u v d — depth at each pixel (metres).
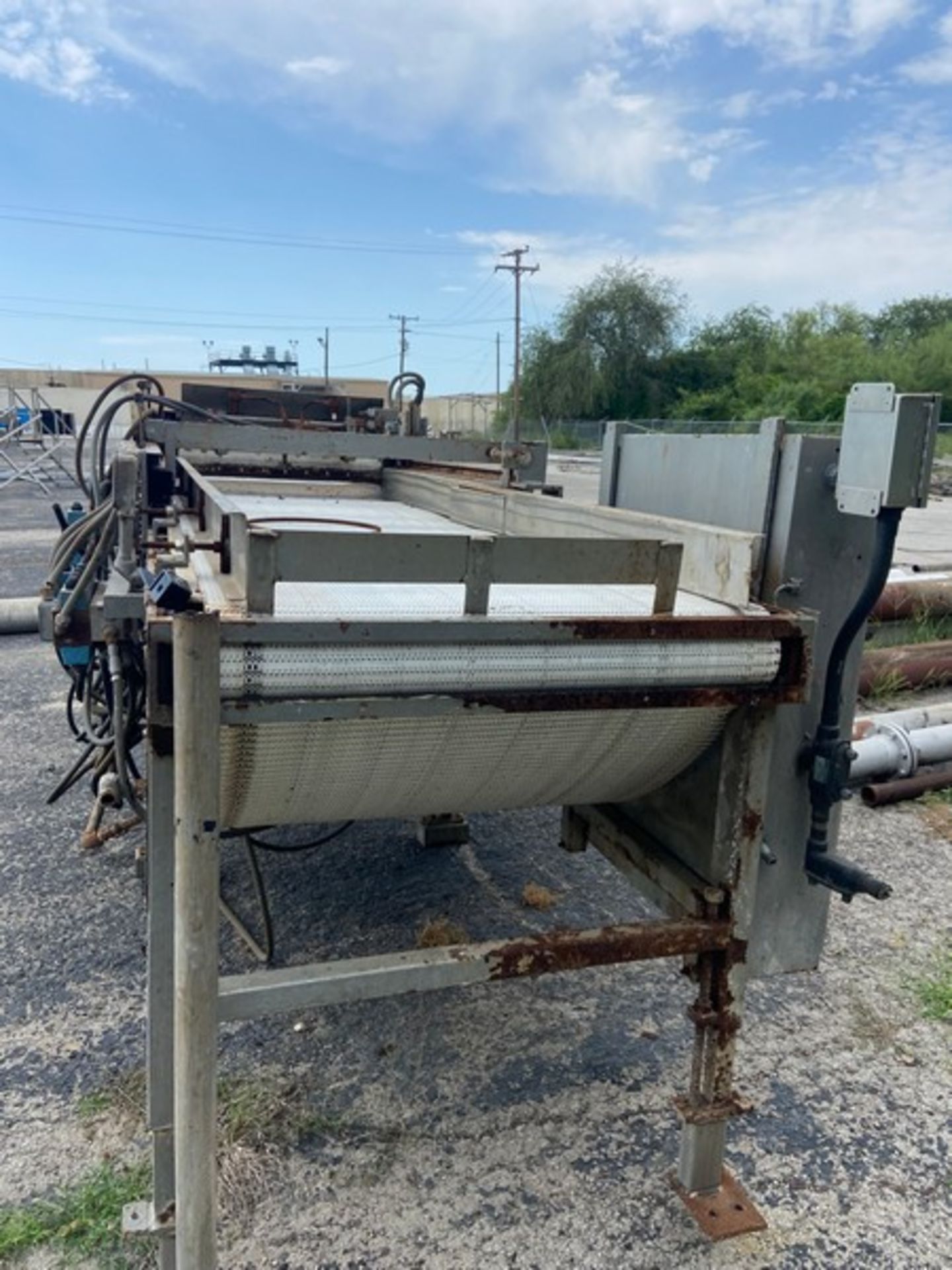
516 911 2.40
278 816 1.34
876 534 1.28
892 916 2.43
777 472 1.35
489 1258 1.38
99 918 2.33
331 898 2.45
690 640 1.20
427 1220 1.45
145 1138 1.61
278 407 3.59
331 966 1.22
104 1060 1.80
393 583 1.26
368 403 3.71
